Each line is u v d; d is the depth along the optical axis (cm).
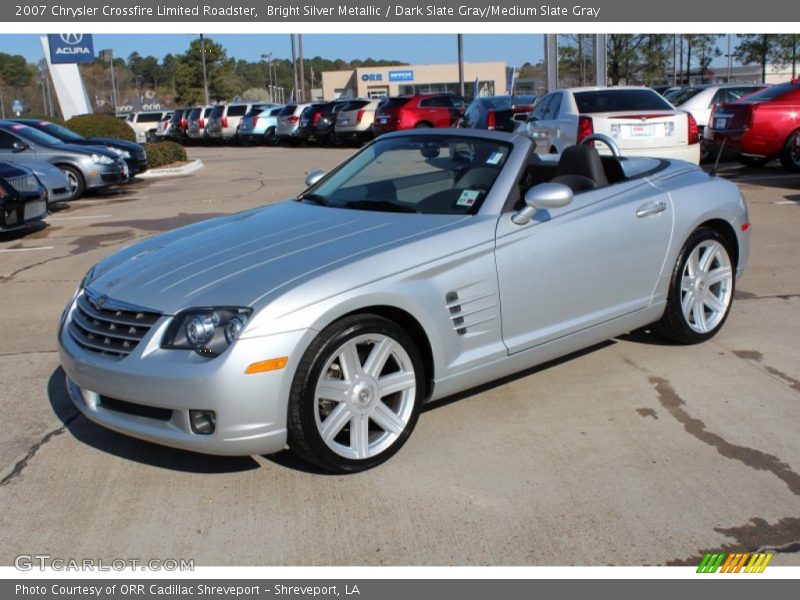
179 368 334
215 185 1717
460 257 393
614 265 464
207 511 346
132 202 1464
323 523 334
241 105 3709
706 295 531
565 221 439
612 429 413
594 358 516
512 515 336
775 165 1528
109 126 2502
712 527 324
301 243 391
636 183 493
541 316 432
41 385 499
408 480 367
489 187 430
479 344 407
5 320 652
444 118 2597
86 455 400
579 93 1150
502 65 7594
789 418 420
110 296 372
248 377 331
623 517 332
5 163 1108
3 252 966
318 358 345
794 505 338
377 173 481
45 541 327
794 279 687
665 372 488
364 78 7450
